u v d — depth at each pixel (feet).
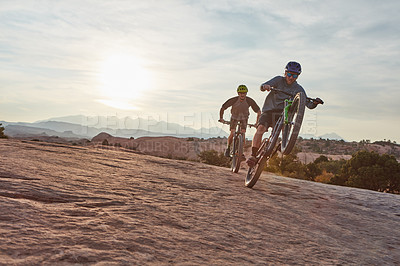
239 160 22.97
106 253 5.22
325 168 201.87
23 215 6.28
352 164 132.77
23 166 11.98
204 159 133.08
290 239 8.19
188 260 5.61
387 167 122.52
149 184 12.76
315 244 8.16
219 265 5.66
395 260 8.26
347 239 9.46
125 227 6.69
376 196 19.10
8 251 4.69
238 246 6.92
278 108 15.38
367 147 525.75
